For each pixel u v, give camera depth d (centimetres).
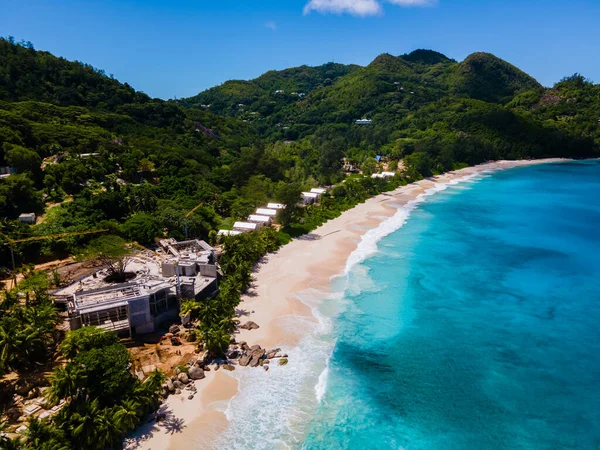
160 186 11419
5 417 4069
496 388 5288
